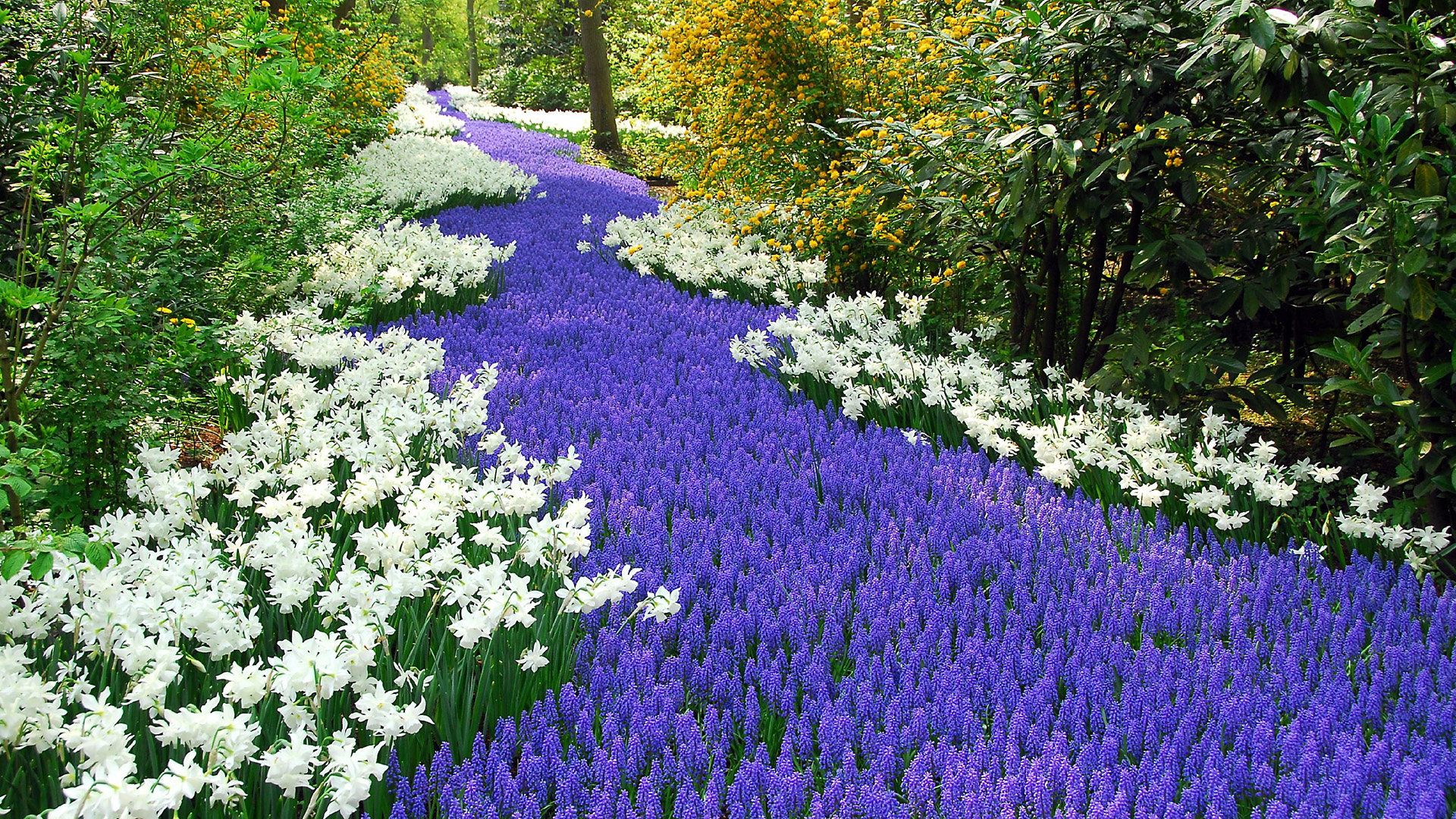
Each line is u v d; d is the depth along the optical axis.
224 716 2.28
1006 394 5.19
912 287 7.79
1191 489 4.24
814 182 8.21
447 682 2.69
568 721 2.78
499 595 2.81
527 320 7.16
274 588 2.89
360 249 7.07
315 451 3.97
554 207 11.92
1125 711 2.79
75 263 4.32
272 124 6.52
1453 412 3.78
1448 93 3.83
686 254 8.58
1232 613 3.38
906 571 3.68
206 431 5.22
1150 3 4.78
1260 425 5.67
